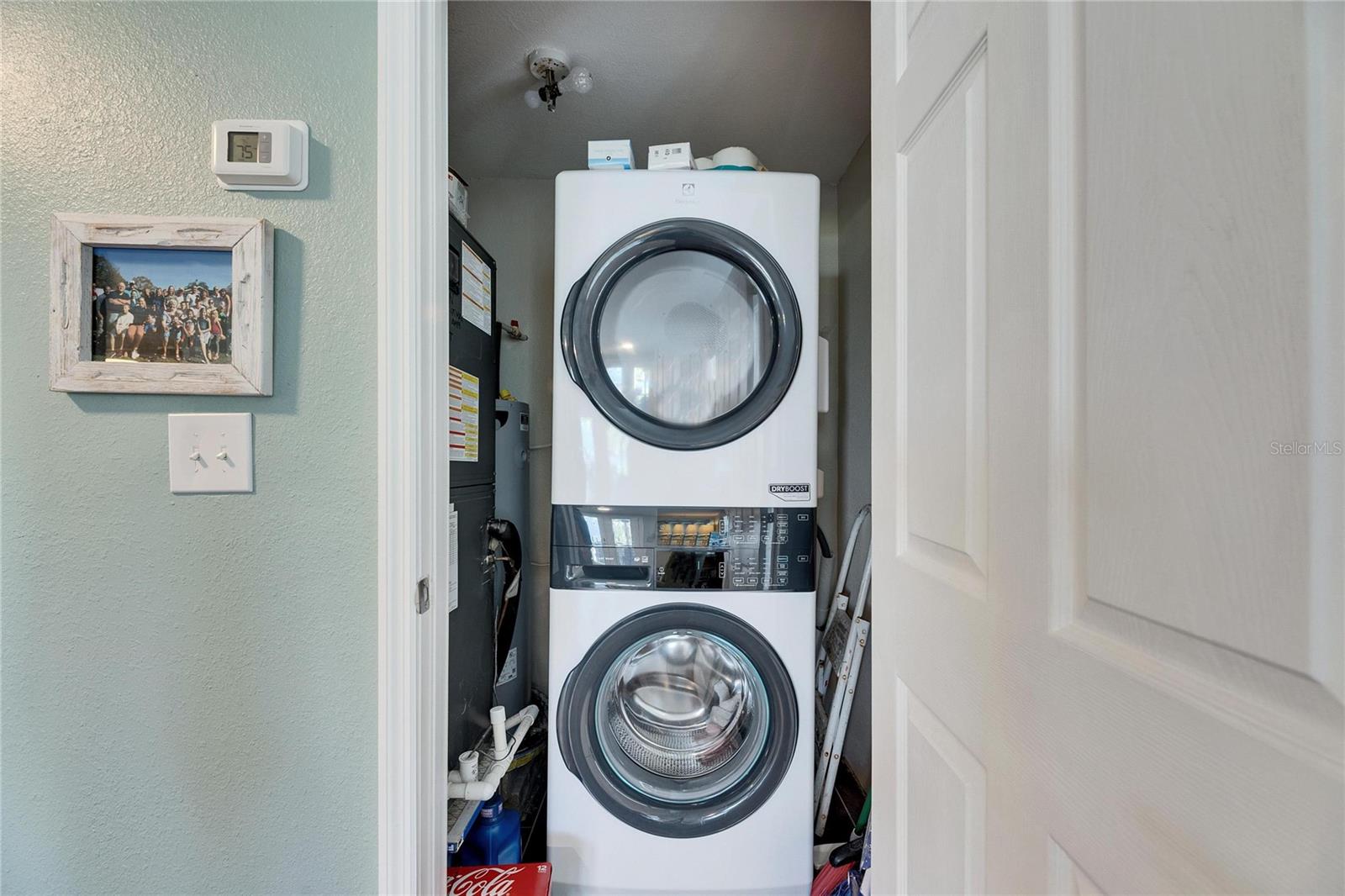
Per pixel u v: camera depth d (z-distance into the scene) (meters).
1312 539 0.26
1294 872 0.26
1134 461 0.35
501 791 1.55
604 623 1.23
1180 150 0.32
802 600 1.23
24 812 0.78
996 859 0.50
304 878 0.80
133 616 0.78
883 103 0.75
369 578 0.80
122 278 0.76
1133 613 0.35
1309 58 0.26
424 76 0.81
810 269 1.24
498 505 1.72
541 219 2.07
